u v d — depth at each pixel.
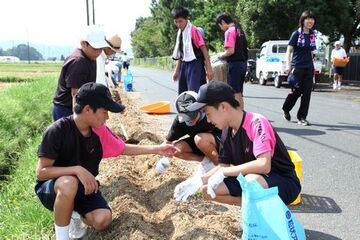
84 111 3.42
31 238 4.07
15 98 10.93
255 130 3.42
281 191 3.48
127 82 18.02
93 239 3.91
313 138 8.02
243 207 3.07
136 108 11.76
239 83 8.08
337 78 18.98
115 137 3.91
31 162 6.34
